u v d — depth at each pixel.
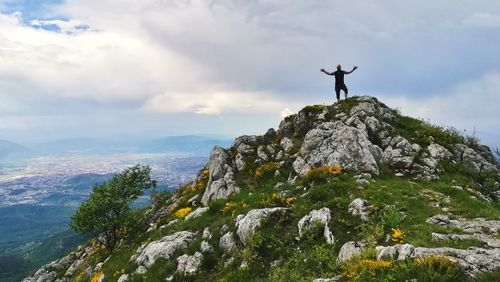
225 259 22.33
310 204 24.25
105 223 41.38
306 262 18.19
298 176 33.16
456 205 22.94
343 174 29.20
